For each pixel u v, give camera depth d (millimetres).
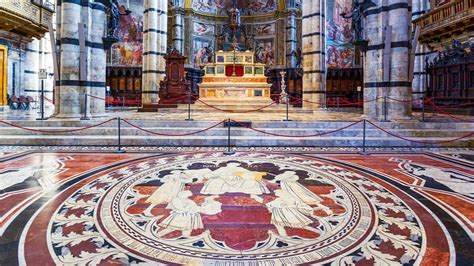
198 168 5867
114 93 25781
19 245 2867
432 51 20172
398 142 8734
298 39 28562
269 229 3240
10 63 18703
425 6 20547
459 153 7668
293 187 4684
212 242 2949
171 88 16938
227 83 17391
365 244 2912
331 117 12367
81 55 10242
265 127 9844
